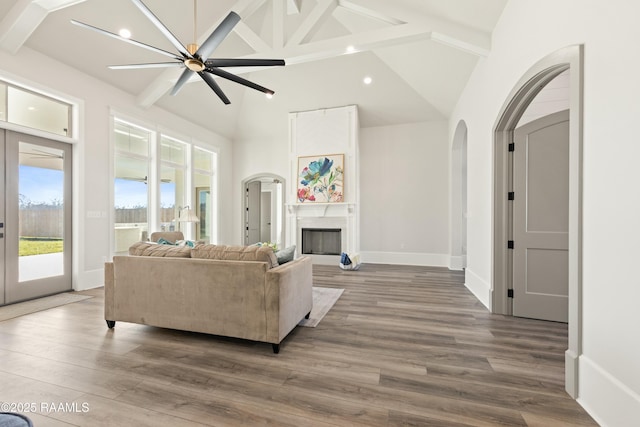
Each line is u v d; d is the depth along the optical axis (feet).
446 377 6.37
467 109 14.83
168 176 19.66
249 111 22.81
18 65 11.34
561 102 10.73
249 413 5.19
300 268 8.95
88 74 13.88
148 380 6.19
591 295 5.41
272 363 6.96
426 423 4.96
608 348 4.99
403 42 12.09
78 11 11.66
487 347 7.82
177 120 19.74
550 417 5.14
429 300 12.17
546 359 7.18
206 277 8.00
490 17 10.35
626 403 4.58
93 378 6.24
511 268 10.36
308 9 15.83
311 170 21.06
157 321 8.48
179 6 13.43
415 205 21.21
